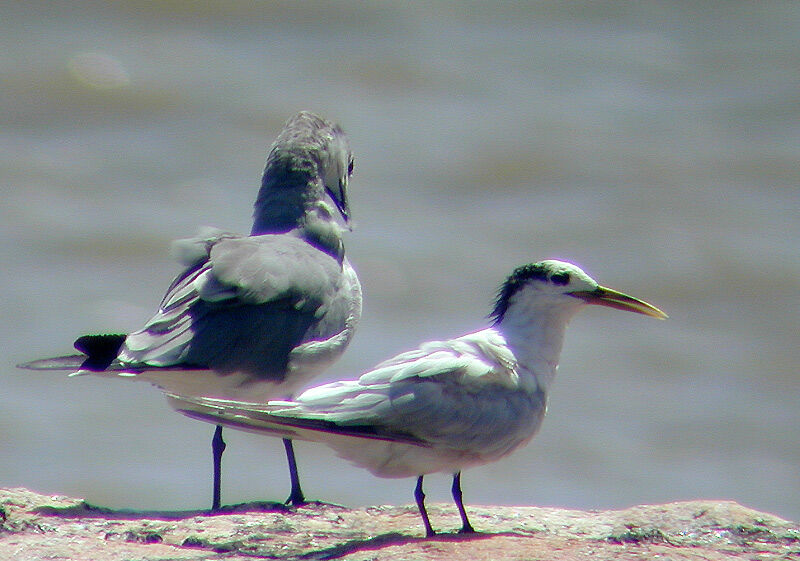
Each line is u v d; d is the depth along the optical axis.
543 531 9.36
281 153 11.19
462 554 7.98
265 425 8.21
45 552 8.27
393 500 16.55
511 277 9.23
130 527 9.09
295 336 10.20
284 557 8.25
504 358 8.77
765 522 9.48
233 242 10.39
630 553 8.12
